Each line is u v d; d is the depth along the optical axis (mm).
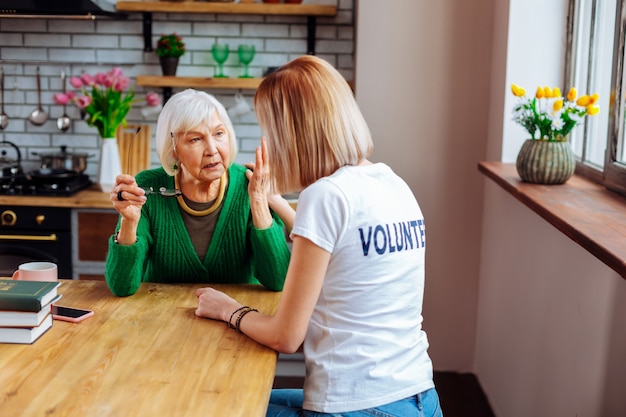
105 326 1872
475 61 3445
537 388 2635
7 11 3963
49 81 4480
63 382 1539
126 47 4441
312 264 1599
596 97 2518
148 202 2260
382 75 3484
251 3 4191
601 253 1663
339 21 4359
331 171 1687
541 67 3102
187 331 1845
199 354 1699
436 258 3600
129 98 4191
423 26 3443
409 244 1679
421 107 3496
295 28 4391
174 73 4289
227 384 1544
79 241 3920
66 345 1743
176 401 1460
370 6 3441
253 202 2154
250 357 1687
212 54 4340
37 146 4543
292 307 1628
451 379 3613
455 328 3662
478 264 3596
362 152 1696
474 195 3541
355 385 1599
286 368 3764
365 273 1614
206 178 2160
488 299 3416
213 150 2135
